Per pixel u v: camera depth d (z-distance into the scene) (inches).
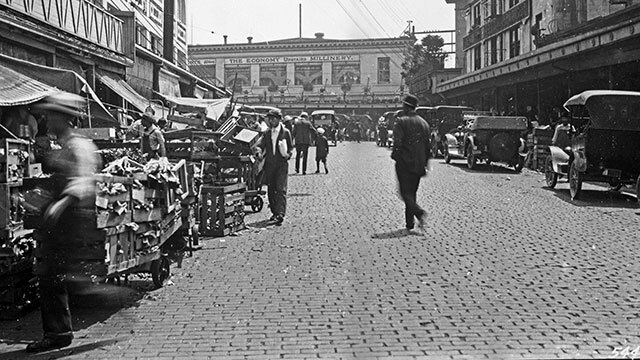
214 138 478.3
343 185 721.0
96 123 600.1
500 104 1454.2
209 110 850.1
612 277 285.9
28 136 414.3
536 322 220.4
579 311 233.3
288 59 3051.2
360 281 282.0
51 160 207.5
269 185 456.4
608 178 563.8
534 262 318.0
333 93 2960.1
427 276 289.9
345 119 2518.5
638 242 370.6
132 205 237.1
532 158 912.9
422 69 2144.4
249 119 923.4
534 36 1378.0
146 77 957.8
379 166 1014.4
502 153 880.3
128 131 510.3
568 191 655.1
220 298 257.0
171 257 328.5
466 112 1210.6
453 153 1037.2
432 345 197.5
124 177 232.4
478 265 312.0
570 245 362.6
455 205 543.2
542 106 1309.1
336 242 379.6
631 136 547.8
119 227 224.2
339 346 197.6
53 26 621.0
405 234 404.5
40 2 600.1
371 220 467.2
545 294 257.6
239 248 365.1
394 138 410.0
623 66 901.8
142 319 229.9
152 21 1259.2
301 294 261.3
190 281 287.4
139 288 274.7
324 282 281.0
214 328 217.9
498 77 1321.4
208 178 424.2
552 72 1059.9
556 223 445.4
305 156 862.5
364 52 2947.8
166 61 1006.4
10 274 235.3
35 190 206.7
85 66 724.7
